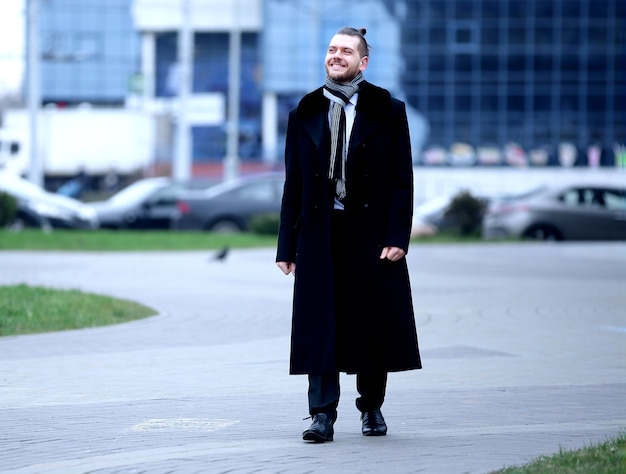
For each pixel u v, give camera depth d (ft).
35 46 335.47
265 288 143.64
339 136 56.65
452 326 106.93
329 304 56.29
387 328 56.75
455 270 175.73
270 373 80.59
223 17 648.79
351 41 57.11
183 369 82.23
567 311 119.14
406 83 640.17
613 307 123.03
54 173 419.54
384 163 56.85
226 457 52.26
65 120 418.72
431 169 476.95
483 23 636.48
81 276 157.07
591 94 635.25
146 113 422.41
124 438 57.41
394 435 58.18
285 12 647.15
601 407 67.00
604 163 627.46
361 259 56.59
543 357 88.33
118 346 93.76
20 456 53.01
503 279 159.02
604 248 230.07
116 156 418.51
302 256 56.85
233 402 68.80
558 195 268.41
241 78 652.48
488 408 66.74
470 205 276.00
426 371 81.56
